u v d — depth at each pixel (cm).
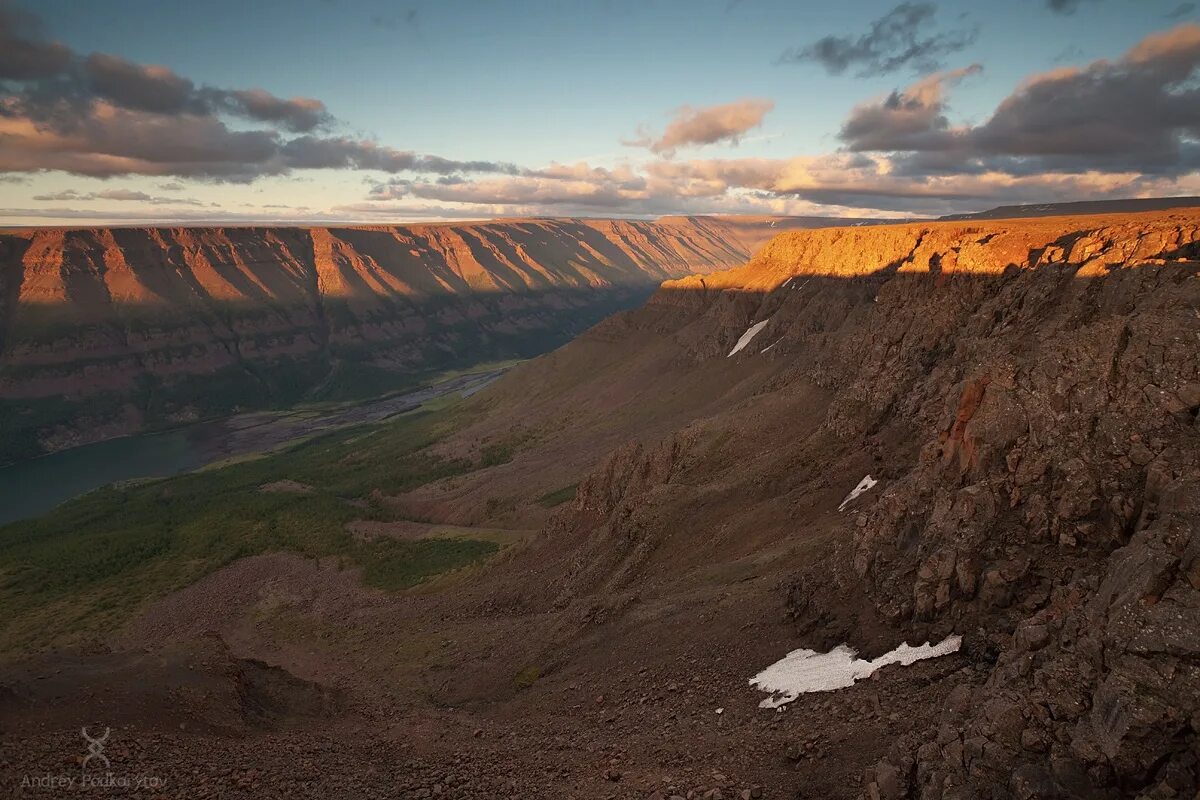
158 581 12438
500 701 5606
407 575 11338
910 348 8019
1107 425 3478
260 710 5038
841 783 2627
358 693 6719
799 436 9081
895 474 6241
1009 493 3738
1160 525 2477
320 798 3409
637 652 5203
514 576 9419
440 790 3472
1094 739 2056
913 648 3566
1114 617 2270
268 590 11462
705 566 6581
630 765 3341
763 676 4009
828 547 5159
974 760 2242
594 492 10206
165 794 3238
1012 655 2708
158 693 4453
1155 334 3616
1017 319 6688
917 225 16462
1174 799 1866
